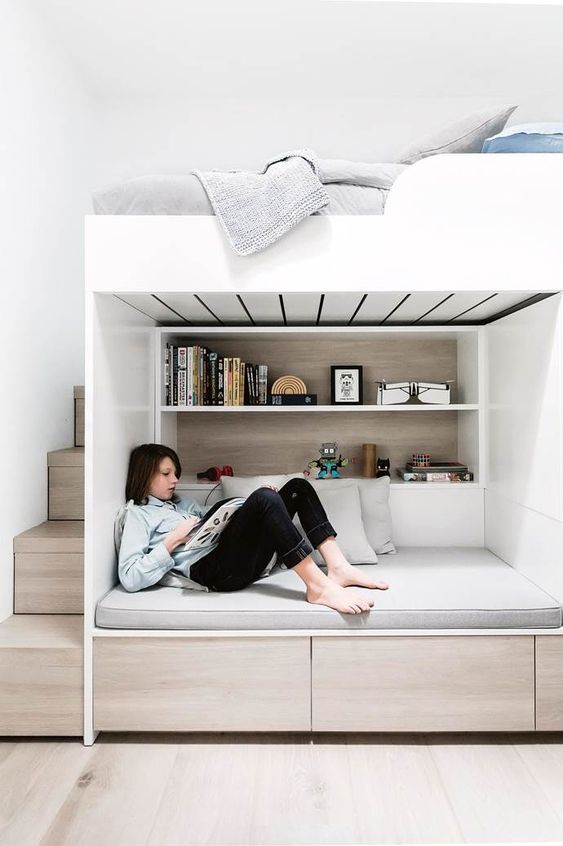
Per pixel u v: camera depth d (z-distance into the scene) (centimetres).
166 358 279
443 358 305
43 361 260
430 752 194
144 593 212
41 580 230
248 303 229
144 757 191
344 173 205
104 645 198
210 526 205
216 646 198
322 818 162
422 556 262
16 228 236
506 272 197
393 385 285
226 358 288
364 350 304
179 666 198
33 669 199
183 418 304
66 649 198
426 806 167
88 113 316
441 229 197
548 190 197
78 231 304
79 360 304
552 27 267
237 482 266
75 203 299
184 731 201
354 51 284
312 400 286
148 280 198
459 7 253
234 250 194
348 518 256
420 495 281
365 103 320
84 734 198
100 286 198
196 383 279
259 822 160
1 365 223
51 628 215
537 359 217
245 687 198
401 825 159
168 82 309
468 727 199
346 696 198
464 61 292
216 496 279
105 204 204
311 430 304
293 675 198
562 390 200
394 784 177
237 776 181
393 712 199
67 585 230
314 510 226
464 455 296
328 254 197
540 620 198
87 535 199
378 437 304
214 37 274
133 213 202
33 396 250
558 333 200
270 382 304
